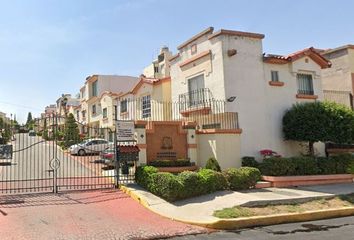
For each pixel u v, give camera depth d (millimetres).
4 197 11633
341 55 21500
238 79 16500
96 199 11414
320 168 15391
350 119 16500
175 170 14391
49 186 13211
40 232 8023
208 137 15141
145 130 14344
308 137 16344
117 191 12664
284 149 17547
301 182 14266
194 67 18391
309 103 17516
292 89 18141
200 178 11695
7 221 8828
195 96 18312
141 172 12898
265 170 14500
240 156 15242
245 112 16484
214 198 11180
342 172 15805
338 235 7965
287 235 8039
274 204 10672
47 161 23391
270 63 17547
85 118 46906
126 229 8414
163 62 48312
